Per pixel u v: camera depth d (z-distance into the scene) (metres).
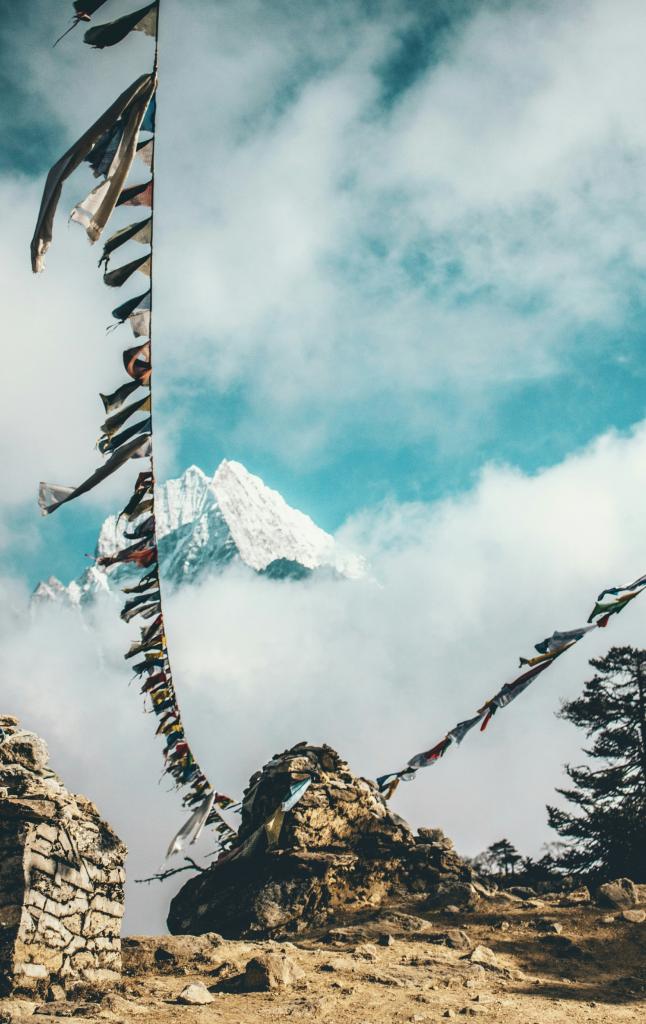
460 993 19.03
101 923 19.50
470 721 12.81
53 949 17.38
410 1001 18.12
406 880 31.42
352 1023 16.38
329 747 33.97
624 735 40.22
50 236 9.86
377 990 18.97
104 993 17.28
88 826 19.72
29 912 16.75
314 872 29.30
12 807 17.45
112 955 19.70
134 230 11.83
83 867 19.02
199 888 30.33
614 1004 18.55
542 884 33.25
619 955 22.27
